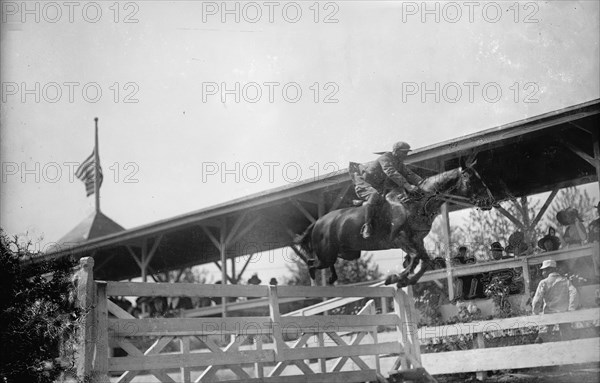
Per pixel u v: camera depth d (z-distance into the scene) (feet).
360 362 32.24
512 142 38.29
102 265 63.93
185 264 63.77
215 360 27.48
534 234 38.27
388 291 33.37
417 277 33.58
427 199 33.58
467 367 32.01
